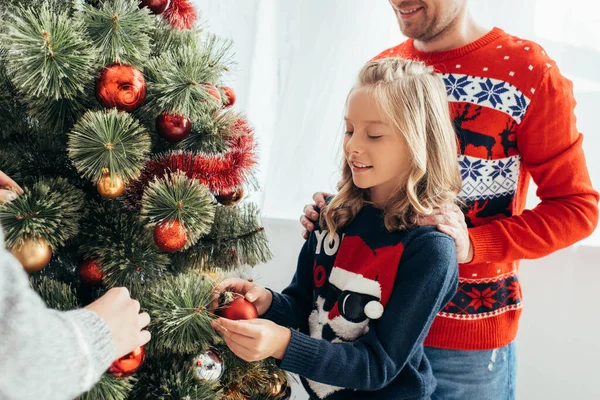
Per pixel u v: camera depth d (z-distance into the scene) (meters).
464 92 1.07
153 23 0.91
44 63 0.75
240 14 1.60
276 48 1.61
